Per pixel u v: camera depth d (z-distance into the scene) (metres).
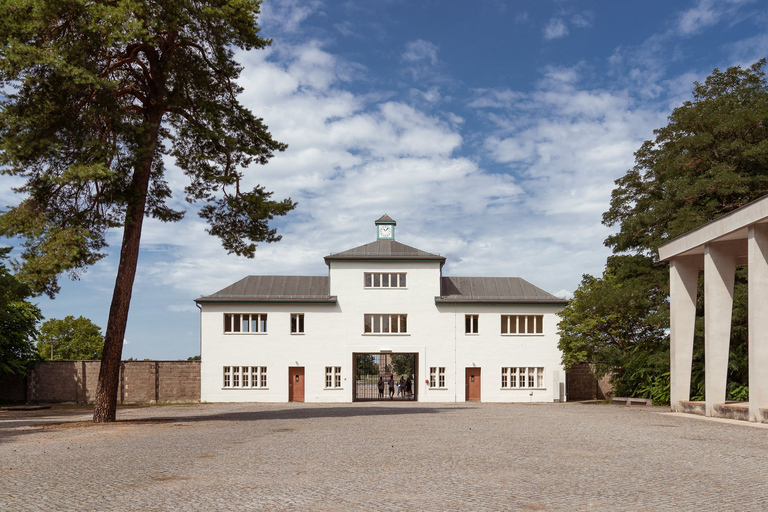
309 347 45.16
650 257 37.59
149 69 24.41
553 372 45.38
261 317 45.34
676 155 35.25
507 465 11.76
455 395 45.12
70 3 19.05
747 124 31.89
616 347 40.25
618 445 14.81
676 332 27.98
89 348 83.88
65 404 44.56
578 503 8.58
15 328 46.66
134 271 23.69
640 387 37.91
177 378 45.00
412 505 8.48
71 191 21.81
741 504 8.55
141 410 33.59
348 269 45.94
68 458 13.45
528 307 46.00
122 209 22.53
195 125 23.97
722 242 25.05
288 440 16.11
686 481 10.16
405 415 25.89
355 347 45.31
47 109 20.23
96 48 20.02
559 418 23.58
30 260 20.17
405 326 45.78
